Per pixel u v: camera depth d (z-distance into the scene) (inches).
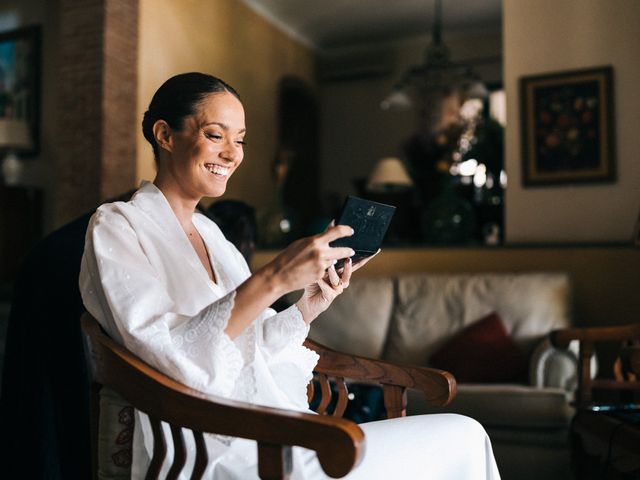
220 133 54.8
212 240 62.0
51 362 61.2
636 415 82.7
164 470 49.2
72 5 180.2
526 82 170.6
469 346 132.3
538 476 110.6
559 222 166.6
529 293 137.4
